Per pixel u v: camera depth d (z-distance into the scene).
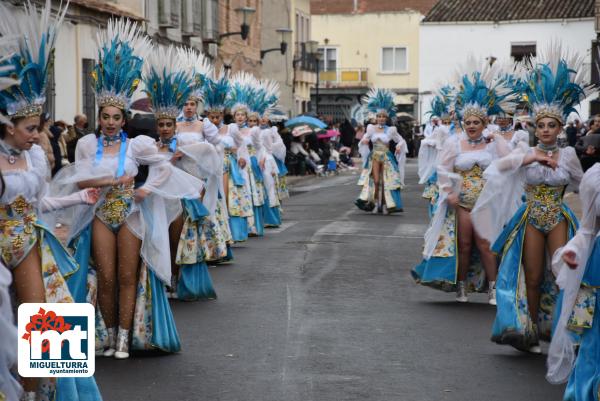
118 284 8.56
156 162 8.55
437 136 16.66
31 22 6.60
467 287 11.23
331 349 8.84
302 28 58.47
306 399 7.27
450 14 57.19
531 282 8.72
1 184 6.34
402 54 72.88
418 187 31.83
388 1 73.88
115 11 24.50
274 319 10.12
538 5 56.16
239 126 17.84
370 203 22.16
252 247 15.97
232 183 16.17
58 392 6.57
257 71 44.84
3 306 5.88
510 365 8.38
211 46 36.41
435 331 9.66
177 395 7.36
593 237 6.89
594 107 29.25
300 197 27.30
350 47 73.44
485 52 56.56
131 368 8.14
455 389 7.61
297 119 38.16
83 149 8.51
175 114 10.84
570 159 8.70
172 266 11.23
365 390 7.53
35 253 6.65
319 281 12.52
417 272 11.43
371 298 11.38
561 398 7.40
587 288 6.84
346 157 44.44
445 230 11.09
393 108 22.16
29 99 6.53
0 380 5.79
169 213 8.90
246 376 7.90
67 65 22.34
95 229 8.47
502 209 9.84
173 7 31.62
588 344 6.79
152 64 10.72
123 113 8.56
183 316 10.26
